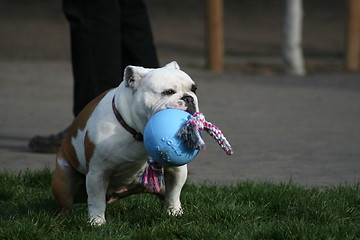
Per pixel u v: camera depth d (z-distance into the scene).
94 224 7.79
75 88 10.95
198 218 8.04
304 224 7.66
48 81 22.86
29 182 10.13
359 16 26.44
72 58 10.97
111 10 10.61
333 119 16.86
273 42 34.41
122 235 7.53
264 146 13.59
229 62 28.33
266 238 7.40
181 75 7.43
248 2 45.19
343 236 7.58
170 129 6.92
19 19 39.00
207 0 26.02
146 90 7.36
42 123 16.05
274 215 8.45
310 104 19.20
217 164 11.98
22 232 7.40
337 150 13.18
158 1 45.12
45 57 28.55
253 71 26.22
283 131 15.27
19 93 20.52
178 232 7.54
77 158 8.27
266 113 17.70
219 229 7.67
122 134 7.58
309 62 28.80
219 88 22.05
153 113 7.27
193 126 6.87
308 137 14.58
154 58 11.38
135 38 11.16
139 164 7.84
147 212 8.25
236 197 9.00
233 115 17.36
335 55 30.88
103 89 10.74
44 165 11.73
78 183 8.60
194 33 36.16
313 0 45.81
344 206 8.59
